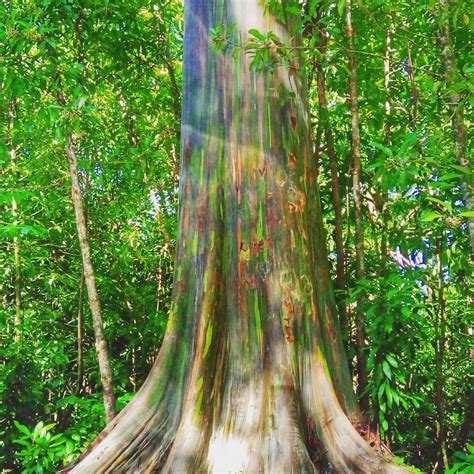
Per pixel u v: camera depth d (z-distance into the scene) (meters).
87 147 5.43
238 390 3.03
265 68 3.01
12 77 4.24
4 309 6.41
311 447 2.92
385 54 4.98
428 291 5.57
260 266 3.16
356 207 4.50
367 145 5.13
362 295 4.25
